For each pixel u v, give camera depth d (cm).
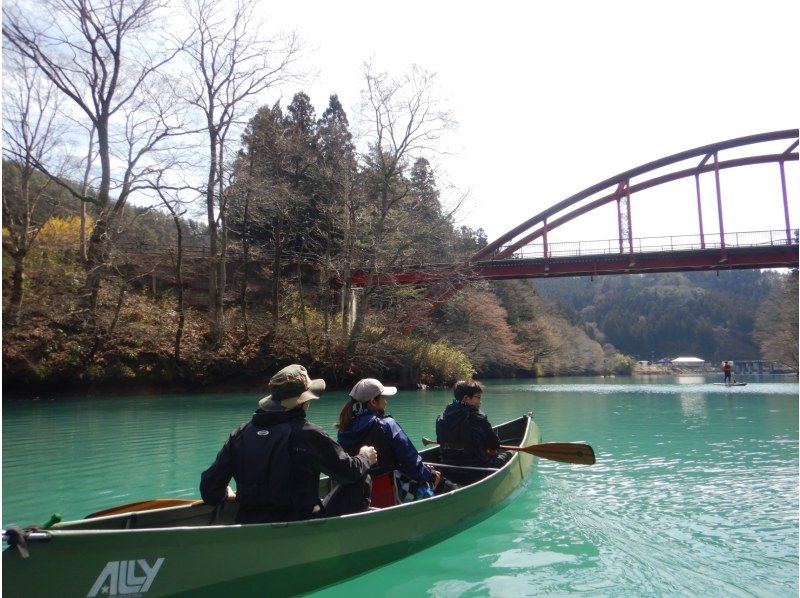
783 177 4153
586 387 3400
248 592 318
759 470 732
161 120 2100
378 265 2662
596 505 557
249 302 2938
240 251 3012
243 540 318
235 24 2355
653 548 433
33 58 1869
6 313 1873
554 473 713
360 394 452
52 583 255
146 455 864
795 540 450
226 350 2386
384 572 388
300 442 340
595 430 1189
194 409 1609
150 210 2217
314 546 352
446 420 584
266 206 2553
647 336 12262
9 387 1873
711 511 536
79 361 1984
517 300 5916
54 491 643
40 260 2105
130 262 2423
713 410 1672
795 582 368
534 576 380
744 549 432
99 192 2120
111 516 333
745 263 3338
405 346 2819
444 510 455
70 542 259
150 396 2111
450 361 3055
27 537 248
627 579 374
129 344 2158
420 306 2973
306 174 2894
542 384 3997
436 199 2756
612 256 3478
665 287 14300
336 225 2831
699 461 802
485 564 401
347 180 2645
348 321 2867
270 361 2477
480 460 576
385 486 439
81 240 2178
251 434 349
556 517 516
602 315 13700
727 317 12381
